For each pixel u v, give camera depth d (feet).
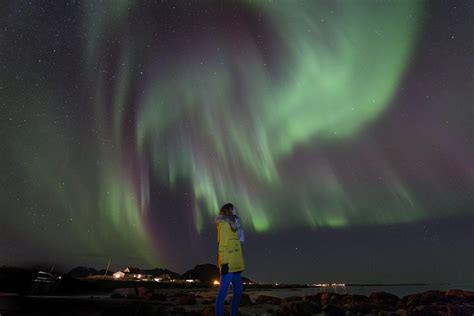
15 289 33.35
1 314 19.17
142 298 33.04
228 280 16.49
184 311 23.34
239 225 17.57
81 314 20.40
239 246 17.20
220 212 17.61
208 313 21.91
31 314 19.57
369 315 23.56
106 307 24.03
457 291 30.40
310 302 25.08
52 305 24.35
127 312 21.81
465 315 21.22
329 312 24.08
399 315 22.16
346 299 28.89
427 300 27.76
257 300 32.19
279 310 24.32
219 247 16.93
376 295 30.81
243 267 17.03
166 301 31.65
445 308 22.93
